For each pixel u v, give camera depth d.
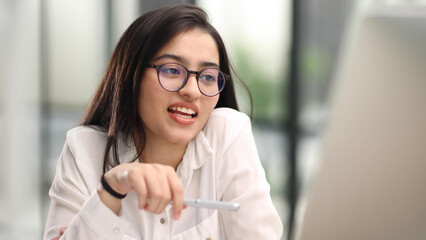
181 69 0.94
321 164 0.60
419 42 0.56
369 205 0.61
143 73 0.97
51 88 3.48
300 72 3.57
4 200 3.55
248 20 3.56
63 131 3.49
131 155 1.04
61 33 3.46
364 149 0.58
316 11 3.54
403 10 0.55
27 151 3.53
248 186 1.05
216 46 0.99
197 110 0.97
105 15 3.42
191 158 1.05
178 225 1.04
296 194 3.61
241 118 1.13
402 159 0.58
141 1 3.41
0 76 3.47
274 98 3.63
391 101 0.57
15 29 3.45
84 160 1.05
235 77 1.16
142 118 1.00
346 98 0.58
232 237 1.04
